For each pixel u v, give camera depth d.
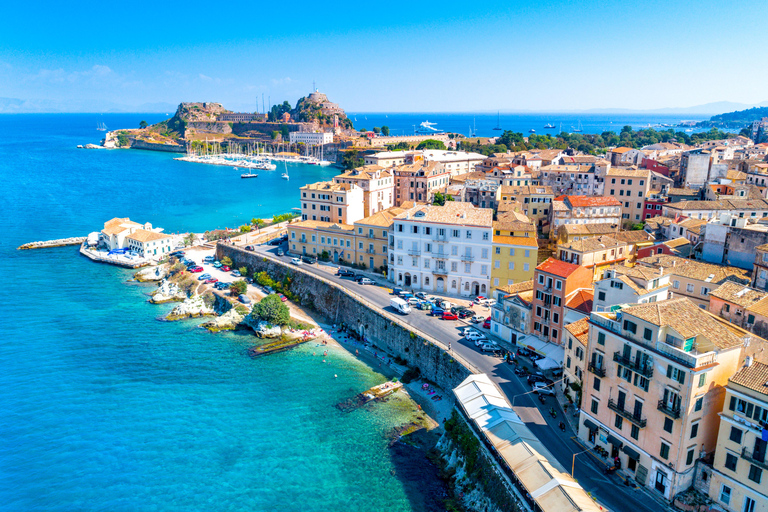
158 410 95.06
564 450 72.75
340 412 94.19
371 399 97.75
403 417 92.50
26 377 106.19
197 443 86.00
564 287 94.44
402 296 129.62
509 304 104.56
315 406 96.12
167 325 132.12
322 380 104.94
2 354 115.75
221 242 182.88
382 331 116.38
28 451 83.69
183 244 196.50
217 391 101.19
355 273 147.75
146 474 78.94
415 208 136.00
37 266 181.75
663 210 158.88
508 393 85.88
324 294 136.75
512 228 123.56
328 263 159.38
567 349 85.00
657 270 90.19
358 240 153.38
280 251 167.75
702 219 130.12
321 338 123.94
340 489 75.81
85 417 92.94
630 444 67.56
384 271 148.12
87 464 81.06
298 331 126.50
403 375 105.50
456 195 196.75
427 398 97.50
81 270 177.62
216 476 78.56
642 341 64.69
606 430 71.00
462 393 82.50
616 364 68.62
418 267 135.50
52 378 105.88
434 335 106.75
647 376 63.53
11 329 129.00
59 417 92.75
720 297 82.94
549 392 85.62
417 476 78.25
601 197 169.12
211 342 122.25
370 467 80.44
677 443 60.75
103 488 76.06
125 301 149.50
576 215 162.25
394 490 75.56
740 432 57.16
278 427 90.06
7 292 155.25
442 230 130.12
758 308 77.62
